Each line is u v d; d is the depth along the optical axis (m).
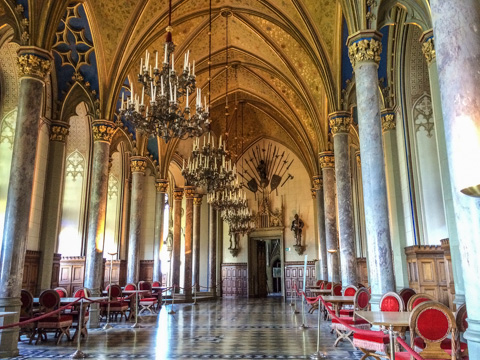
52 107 13.42
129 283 16.34
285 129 23.58
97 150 12.65
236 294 25.59
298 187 25.56
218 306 18.62
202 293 23.48
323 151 15.99
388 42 11.87
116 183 21.59
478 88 3.60
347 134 12.48
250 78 20.17
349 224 11.80
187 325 11.83
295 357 7.31
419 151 11.55
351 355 7.44
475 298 4.02
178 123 8.88
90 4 11.55
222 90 21.19
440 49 3.98
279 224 25.38
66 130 13.73
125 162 21.84
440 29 4.02
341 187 12.11
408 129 11.73
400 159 12.11
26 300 9.17
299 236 24.61
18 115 8.62
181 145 23.05
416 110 11.80
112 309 12.71
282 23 13.59
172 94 8.43
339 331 8.98
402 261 11.62
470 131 3.45
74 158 18.17
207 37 16.45
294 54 15.51
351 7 8.81
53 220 13.19
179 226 22.42
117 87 13.03
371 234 7.81
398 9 10.89
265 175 26.44
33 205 12.55
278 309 17.03
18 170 8.34
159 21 13.41
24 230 8.22
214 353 7.69
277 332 10.36
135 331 10.62
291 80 17.00
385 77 12.44
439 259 10.79
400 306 6.39
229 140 25.98
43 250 12.84
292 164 26.02
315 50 12.89
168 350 8.01
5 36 11.57
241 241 26.27
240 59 18.66
